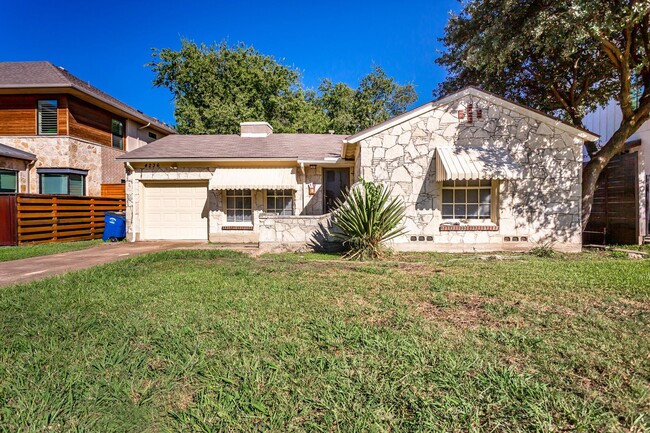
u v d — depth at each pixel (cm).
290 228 1385
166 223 1823
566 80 1852
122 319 527
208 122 3541
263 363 391
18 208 1573
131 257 1173
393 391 330
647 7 1073
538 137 1341
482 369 369
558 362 382
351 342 440
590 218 1702
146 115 2962
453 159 1268
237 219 1798
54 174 2141
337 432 279
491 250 1337
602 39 1222
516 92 1978
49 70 2200
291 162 1783
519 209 1341
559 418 291
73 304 609
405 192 1353
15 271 984
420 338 450
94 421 295
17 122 2127
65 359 402
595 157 1437
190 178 1786
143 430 286
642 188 1411
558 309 559
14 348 434
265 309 575
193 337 459
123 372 372
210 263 1043
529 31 1277
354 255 1159
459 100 1351
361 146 1358
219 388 341
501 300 613
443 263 1019
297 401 320
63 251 1395
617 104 1828
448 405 308
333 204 1809
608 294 639
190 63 3688
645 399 312
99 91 2544
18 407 313
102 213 2044
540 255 1198
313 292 682
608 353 400
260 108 3694
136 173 1794
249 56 3859
